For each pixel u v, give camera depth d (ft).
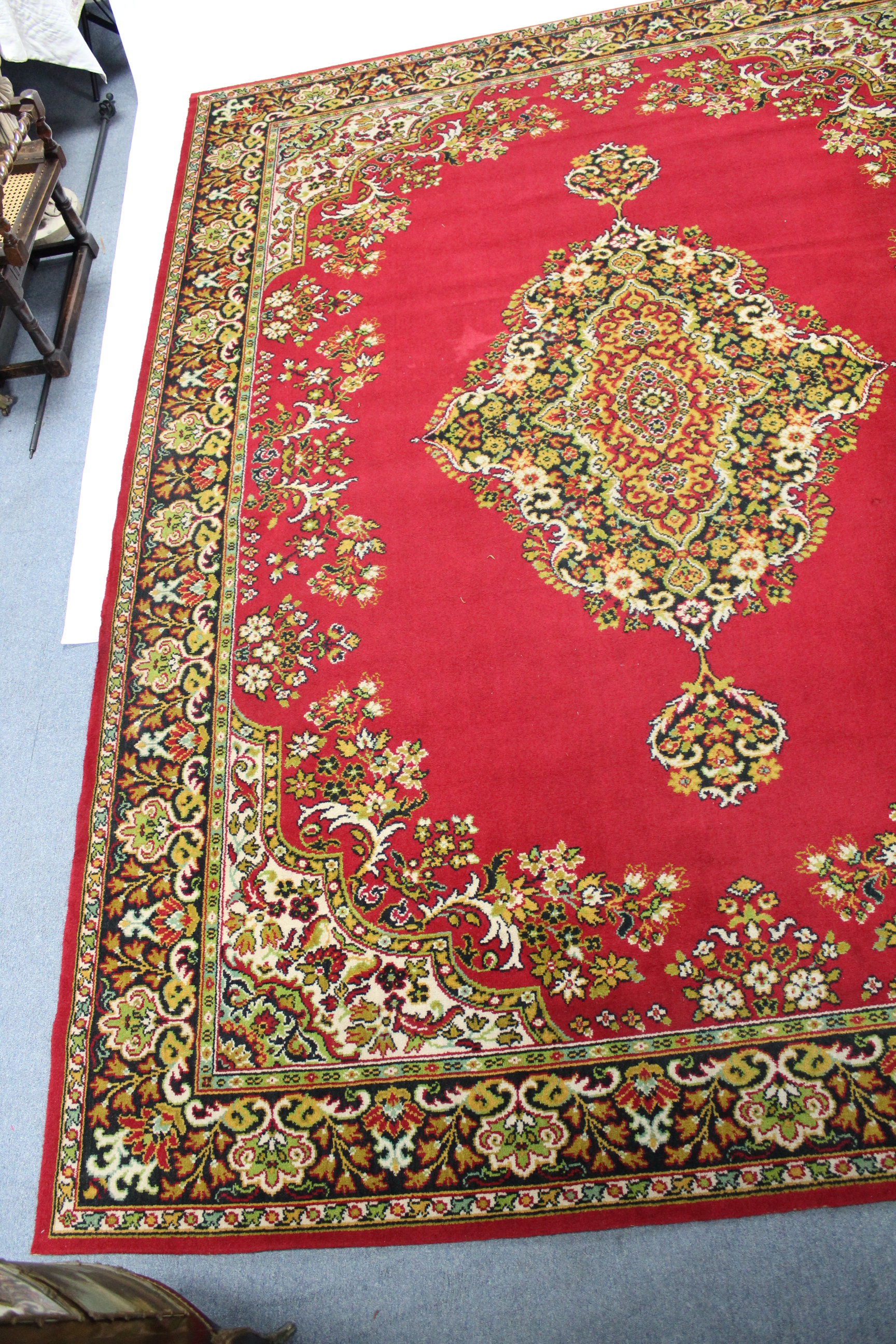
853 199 8.12
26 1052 6.20
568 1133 5.56
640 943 5.92
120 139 10.34
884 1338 5.03
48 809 6.91
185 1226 5.60
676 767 6.34
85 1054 6.05
